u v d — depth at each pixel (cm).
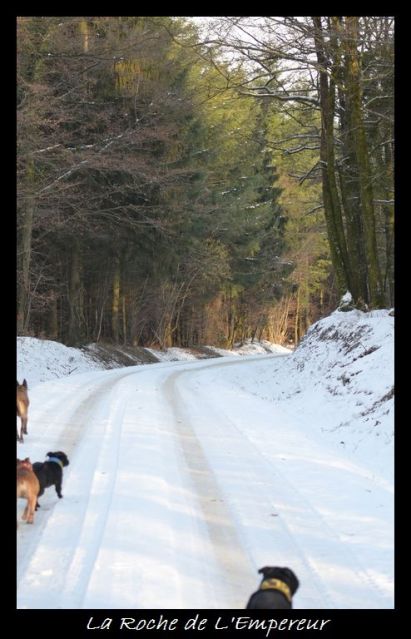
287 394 2264
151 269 4331
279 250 6162
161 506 880
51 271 3984
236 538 785
